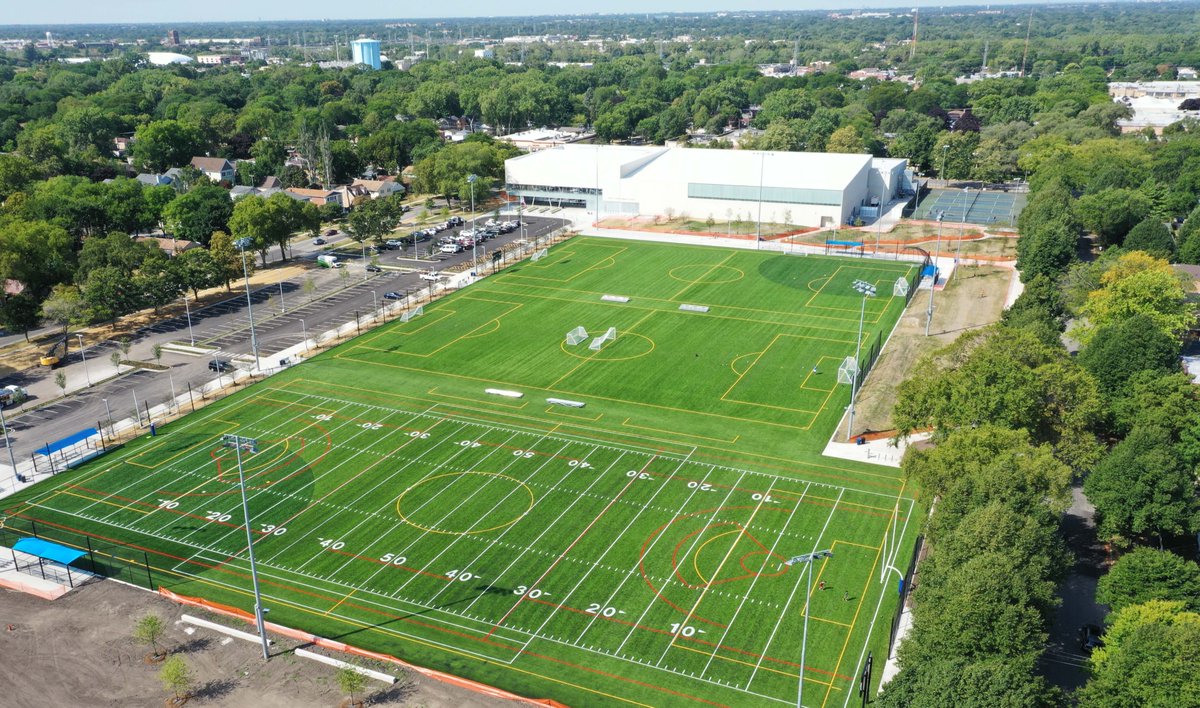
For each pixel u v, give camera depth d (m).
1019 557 59.81
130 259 149.00
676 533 80.81
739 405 107.81
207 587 74.12
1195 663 49.78
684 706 60.25
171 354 128.12
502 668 64.19
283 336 134.12
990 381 84.19
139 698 61.78
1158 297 108.88
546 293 153.00
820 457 94.69
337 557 77.88
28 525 83.69
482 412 106.38
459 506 85.69
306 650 66.25
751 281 158.25
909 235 189.00
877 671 63.19
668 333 132.62
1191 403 85.94
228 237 162.00
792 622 68.56
